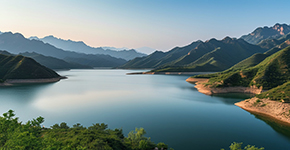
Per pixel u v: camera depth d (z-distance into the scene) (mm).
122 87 149250
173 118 65625
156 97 105688
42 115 67938
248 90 116562
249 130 53438
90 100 95688
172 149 38781
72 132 36344
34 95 105938
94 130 40500
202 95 112375
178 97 105875
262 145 44094
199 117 66625
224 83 124812
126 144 36000
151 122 61219
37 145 22297
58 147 22703
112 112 73188
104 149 28062
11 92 115000
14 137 22547
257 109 72500
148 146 38031
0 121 26594
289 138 47688
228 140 46938
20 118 64125
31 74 178875
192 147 43125
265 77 114875
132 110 76375
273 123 58625
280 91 73000
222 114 70188
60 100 94062
